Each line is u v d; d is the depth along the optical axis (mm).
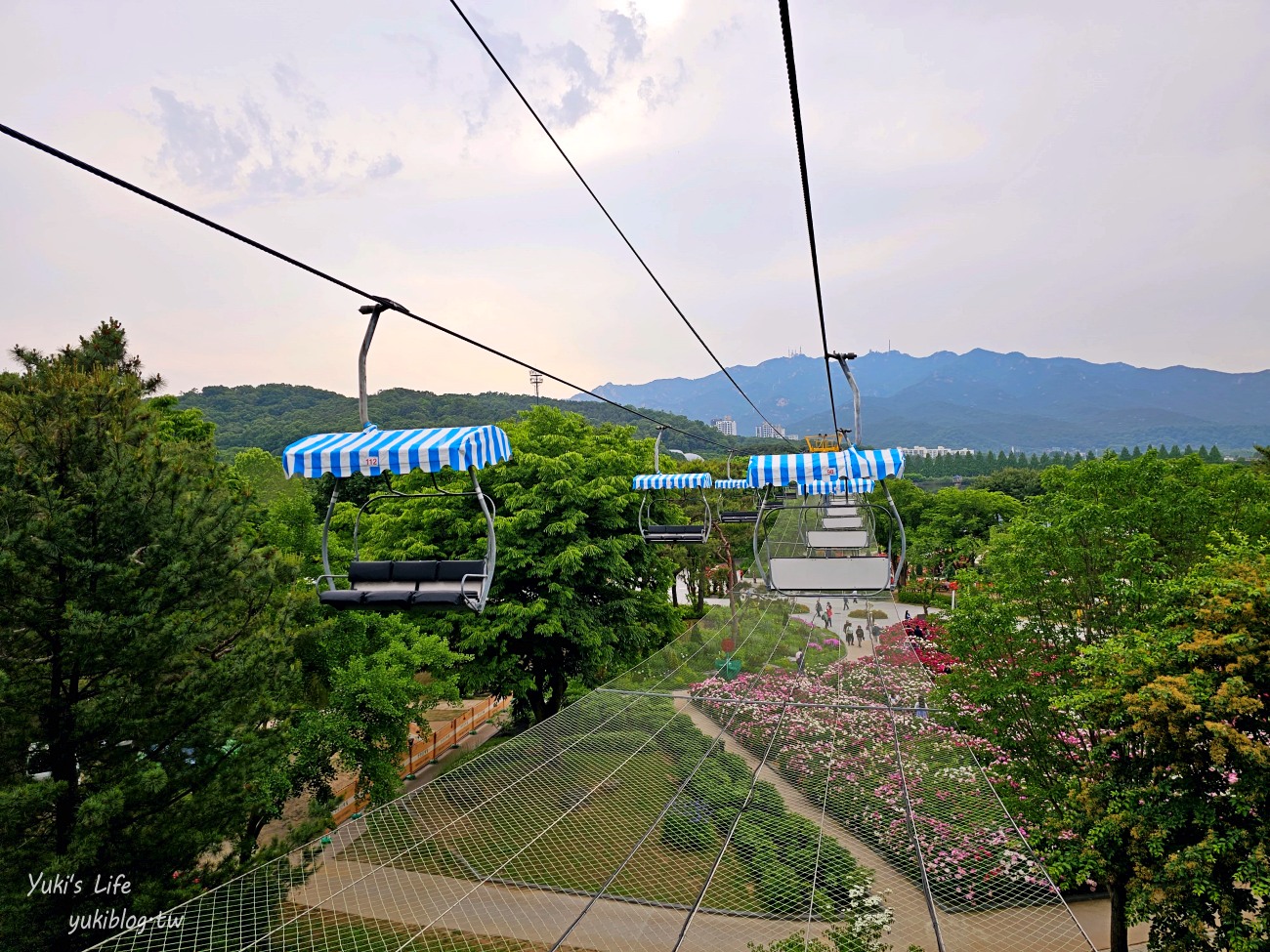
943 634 16203
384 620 17141
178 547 10367
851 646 18219
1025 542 13242
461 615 19859
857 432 11188
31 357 15305
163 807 10242
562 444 23203
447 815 8141
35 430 9875
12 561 8797
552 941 6363
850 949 6828
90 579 9531
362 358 6707
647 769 10312
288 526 20141
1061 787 11172
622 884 7516
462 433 6625
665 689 14453
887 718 12938
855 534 16281
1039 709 12023
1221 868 7609
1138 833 7777
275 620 12633
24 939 8469
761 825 9117
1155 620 11133
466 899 6695
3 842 8797
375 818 7703
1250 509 13445
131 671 9977
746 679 15312
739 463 53188
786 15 3400
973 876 7762
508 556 19812
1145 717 8055
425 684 17016
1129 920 8078
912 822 8828
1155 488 13391
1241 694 7582
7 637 9289
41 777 9852
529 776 9500
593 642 20266
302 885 6398
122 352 18062
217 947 5449
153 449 10766
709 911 7367
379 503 23406
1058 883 10211
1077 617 12570
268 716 12016
